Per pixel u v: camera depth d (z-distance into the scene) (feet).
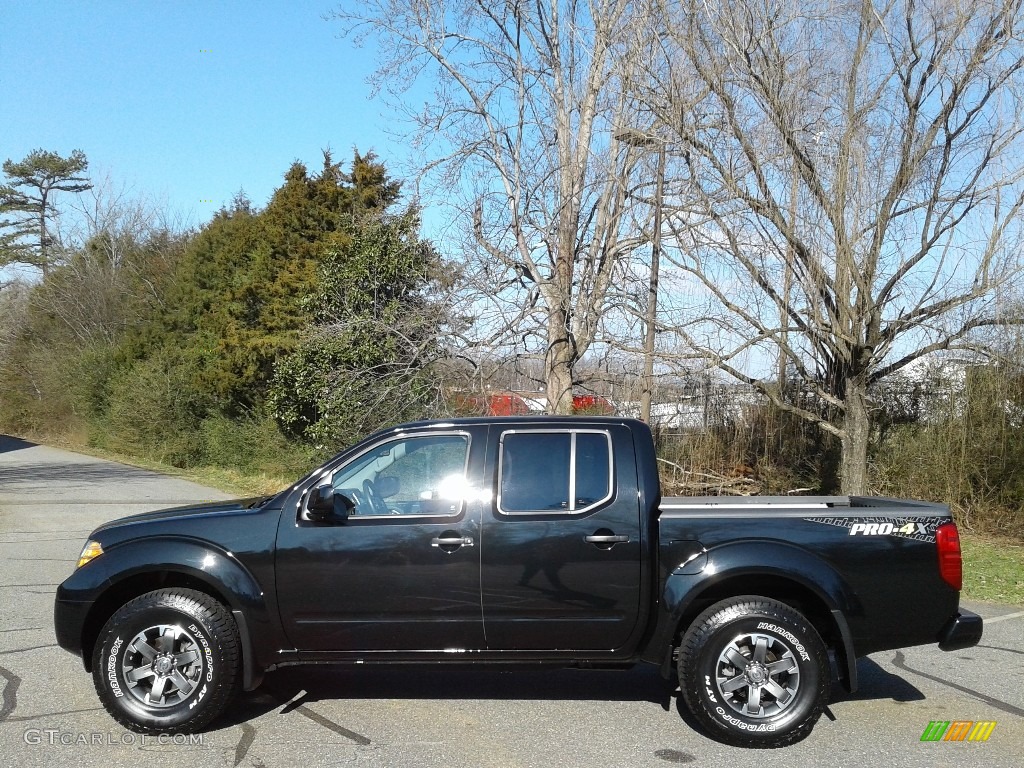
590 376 49.19
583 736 17.12
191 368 102.32
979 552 41.86
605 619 17.22
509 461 17.79
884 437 51.13
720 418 54.24
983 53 37.14
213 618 17.16
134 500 60.80
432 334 52.19
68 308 147.84
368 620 17.31
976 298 38.52
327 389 60.85
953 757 16.15
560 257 48.24
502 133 50.80
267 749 16.39
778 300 40.73
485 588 17.21
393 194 84.69
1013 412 47.50
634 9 45.52
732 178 40.40
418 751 16.30
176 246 136.46
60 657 22.34
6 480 75.00
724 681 16.70
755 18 40.50
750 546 17.04
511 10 50.39
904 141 38.91
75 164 217.56
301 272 81.30
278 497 17.93
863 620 16.96
